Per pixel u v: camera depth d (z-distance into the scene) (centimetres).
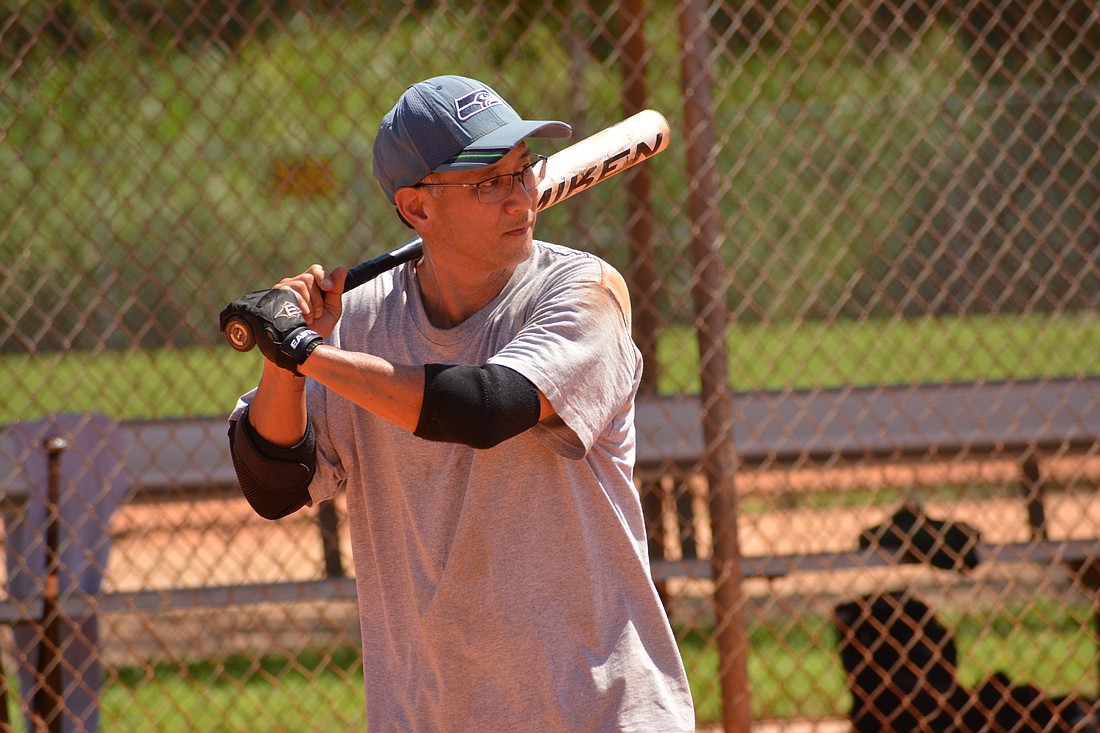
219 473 1538
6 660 1648
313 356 623
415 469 698
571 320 655
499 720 693
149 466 1484
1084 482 1905
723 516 1283
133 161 1616
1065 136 2064
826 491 1747
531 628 682
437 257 689
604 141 812
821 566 1439
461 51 1623
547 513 682
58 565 1298
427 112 659
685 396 1594
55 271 1788
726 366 1288
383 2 1606
